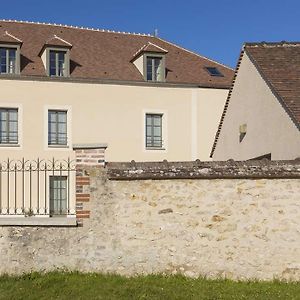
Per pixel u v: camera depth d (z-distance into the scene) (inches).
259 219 415.2
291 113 510.0
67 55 993.5
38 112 965.2
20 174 876.6
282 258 414.3
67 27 1165.7
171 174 412.8
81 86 992.2
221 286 387.5
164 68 1042.1
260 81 602.5
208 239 412.8
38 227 402.0
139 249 408.5
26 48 1044.5
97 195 407.2
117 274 404.2
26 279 387.9
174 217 412.5
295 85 561.3
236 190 416.2
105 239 405.7
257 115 612.1
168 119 1032.2
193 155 1037.2
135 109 1016.9
